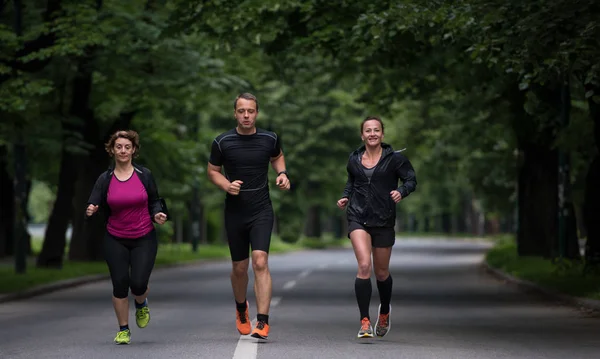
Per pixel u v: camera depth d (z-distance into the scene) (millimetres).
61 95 62250
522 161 69625
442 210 195500
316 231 150375
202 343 23906
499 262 66688
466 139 89125
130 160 22906
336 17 42531
